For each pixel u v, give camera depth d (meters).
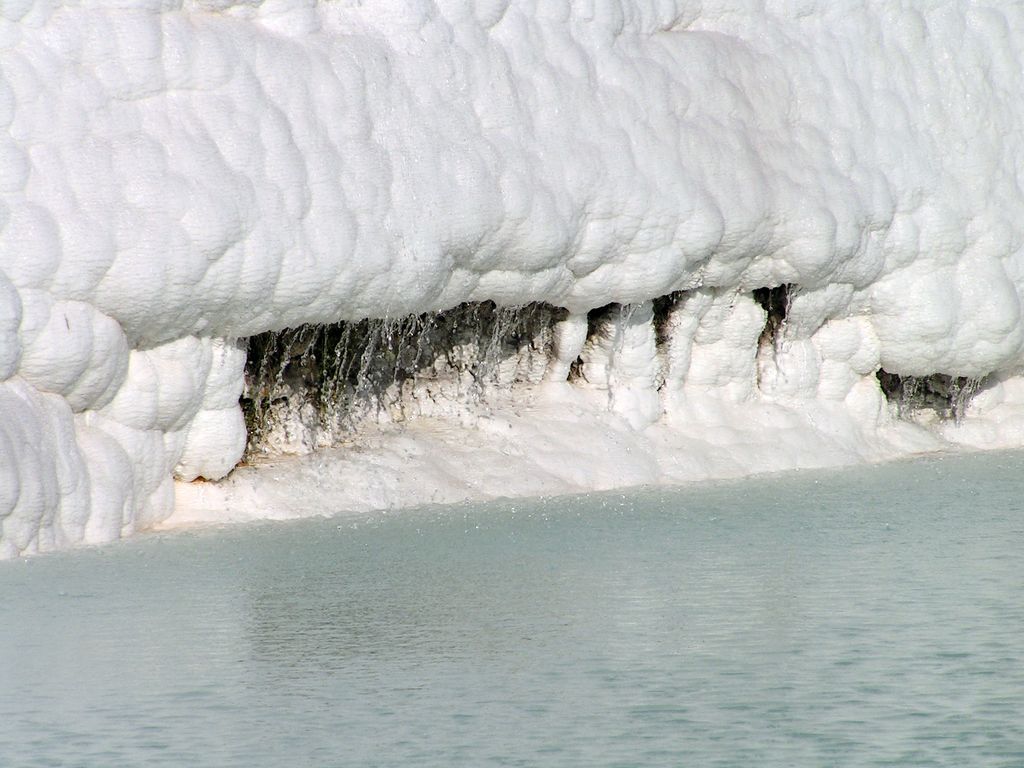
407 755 13.22
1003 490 27.41
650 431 30.11
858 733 13.59
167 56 22.77
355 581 19.98
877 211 30.95
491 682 15.23
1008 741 13.34
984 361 32.44
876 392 32.94
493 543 22.75
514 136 26.30
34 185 21.34
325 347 26.52
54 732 13.91
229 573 20.52
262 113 23.38
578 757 13.11
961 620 17.36
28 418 21.28
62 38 21.94
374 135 24.62
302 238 23.39
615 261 27.91
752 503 26.33
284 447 26.66
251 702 14.70
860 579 19.70
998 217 32.38
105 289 21.86
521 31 26.98
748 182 28.92
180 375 23.48
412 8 25.67
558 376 29.84
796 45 31.38
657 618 17.70
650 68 28.53
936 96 32.41
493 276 26.53
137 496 23.55
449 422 28.77
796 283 30.50
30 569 20.50
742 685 15.00
